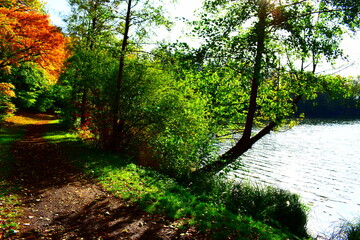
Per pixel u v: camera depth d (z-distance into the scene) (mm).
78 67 14633
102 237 5062
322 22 9617
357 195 13180
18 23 14469
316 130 45156
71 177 8930
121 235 5211
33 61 18219
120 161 11641
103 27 14266
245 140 10758
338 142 31766
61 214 5965
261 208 8047
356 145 29500
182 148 12258
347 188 14359
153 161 13016
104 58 13898
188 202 7434
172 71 11328
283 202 8469
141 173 10109
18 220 5402
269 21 8461
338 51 8438
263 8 8023
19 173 8883
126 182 8711
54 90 36406
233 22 8859
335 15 8898
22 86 35438
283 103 10531
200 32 8938
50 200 6758
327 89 9586
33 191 7285
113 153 13219
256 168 18719
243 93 12406
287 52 10602
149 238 5176
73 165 10438
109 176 9234
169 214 6363
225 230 5777
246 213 7855
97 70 13531
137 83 13195
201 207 7086
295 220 7957
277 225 7480
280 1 8297
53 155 12125
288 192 9141
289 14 7832
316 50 8555
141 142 13836
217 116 13586
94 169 9961
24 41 15492
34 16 15086
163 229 5605
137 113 13344
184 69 10047
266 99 11148
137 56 13297
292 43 8602
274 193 8953
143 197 7383
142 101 13289
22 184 7773
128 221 5867
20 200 6516
